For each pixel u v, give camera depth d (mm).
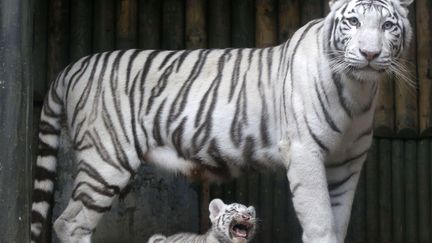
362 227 11477
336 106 8023
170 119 8836
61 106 9367
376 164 11578
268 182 11289
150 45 11414
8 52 7438
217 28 11484
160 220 11000
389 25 7781
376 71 7727
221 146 8688
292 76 8211
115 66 9086
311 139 8070
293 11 11570
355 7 7805
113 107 8961
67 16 11281
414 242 11555
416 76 11609
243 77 8695
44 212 9297
